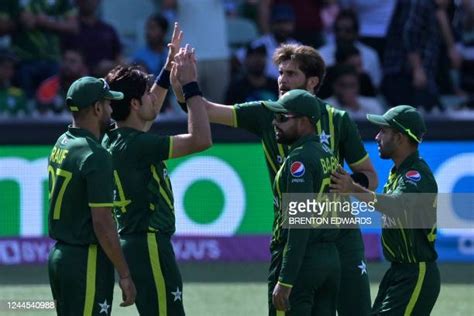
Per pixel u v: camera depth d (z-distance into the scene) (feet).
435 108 167.22
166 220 85.35
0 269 143.23
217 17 166.61
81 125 80.43
